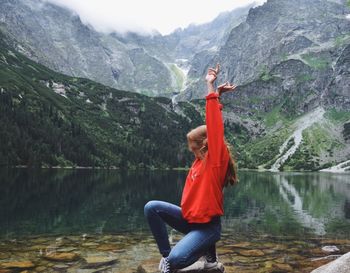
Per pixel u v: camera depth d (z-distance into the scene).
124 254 21.02
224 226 34.34
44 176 113.62
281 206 53.91
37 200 50.53
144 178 126.06
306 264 19.47
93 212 41.62
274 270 18.09
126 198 58.00
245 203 57.50
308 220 39.38
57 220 35.03
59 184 82.56
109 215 39.62
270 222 37.38
